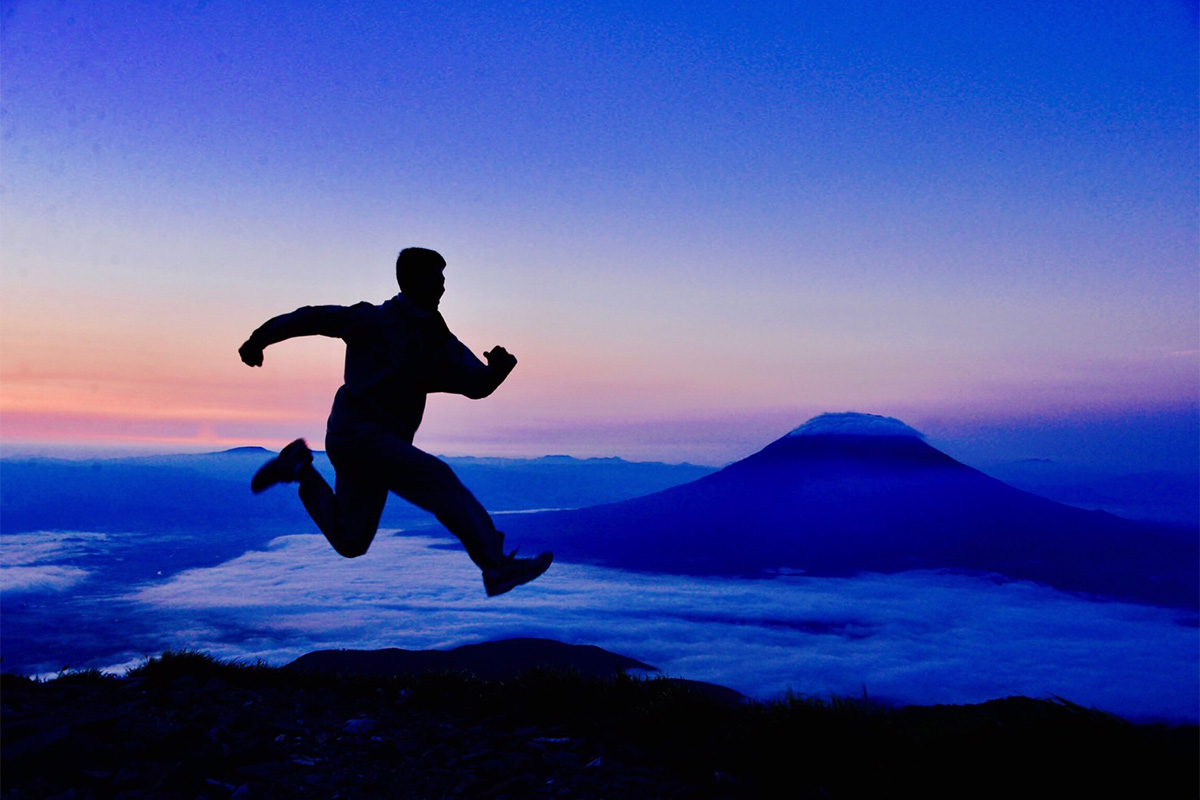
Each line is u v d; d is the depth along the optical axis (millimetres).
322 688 7152
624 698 7066
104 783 4059
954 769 5156
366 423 3717
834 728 5699
